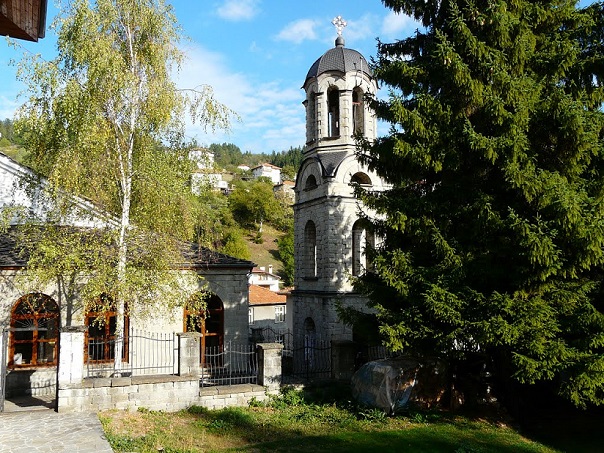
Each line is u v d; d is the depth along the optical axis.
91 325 19.22
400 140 12.85
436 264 13.12
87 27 14.80
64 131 14.60
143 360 19.75
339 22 25.81
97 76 14.69
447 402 15.58
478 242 12.72
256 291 38.34
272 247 78.00
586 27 12.30
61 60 15.12
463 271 12.27
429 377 15.55
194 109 16.95
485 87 12.43
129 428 13.38
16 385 17.77
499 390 14.88
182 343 15.89
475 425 13.75
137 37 16.52
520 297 12.25
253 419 14.50
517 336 11.36
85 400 14.62
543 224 11.05
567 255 11.58
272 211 87.00
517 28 12.46
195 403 15.66
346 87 24.59
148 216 16.38
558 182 11.24
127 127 16.64
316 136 25.20
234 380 19.62
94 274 15.40
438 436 12.70
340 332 22.75
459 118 12.77
